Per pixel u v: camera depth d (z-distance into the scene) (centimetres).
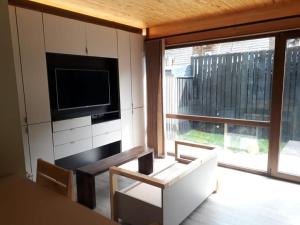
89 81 353
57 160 333
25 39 261
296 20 289
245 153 367
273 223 229
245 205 260
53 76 312
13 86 147
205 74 389
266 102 335
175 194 200
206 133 402
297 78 304
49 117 293
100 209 256
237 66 355
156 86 417
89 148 345
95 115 365
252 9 317
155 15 348
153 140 437
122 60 384
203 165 244
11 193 124
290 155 324
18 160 154
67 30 302
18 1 277
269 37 316
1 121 144
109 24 380
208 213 246
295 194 284
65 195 128
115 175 219
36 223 98
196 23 374
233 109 367
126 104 399
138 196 216
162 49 401
